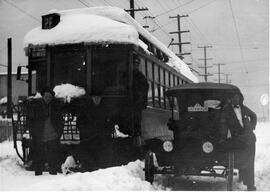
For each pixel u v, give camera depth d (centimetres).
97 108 1157
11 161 1278
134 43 1155
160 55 1534
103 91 1166
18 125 1203
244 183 854
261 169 1102
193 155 854
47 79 1205
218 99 921
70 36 1187
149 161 855
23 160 1188
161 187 855
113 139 1154
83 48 1186
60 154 1143
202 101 925
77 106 1151
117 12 1256
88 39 1170
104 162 1147
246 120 861
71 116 1170
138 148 1141
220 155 841
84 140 1159
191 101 929
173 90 947
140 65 1192
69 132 1199
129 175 855
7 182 917
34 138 1123
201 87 927
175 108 960
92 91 1169
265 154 1431
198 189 871
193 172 848
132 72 1145
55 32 1216
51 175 1054
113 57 1169
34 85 1284
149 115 1247
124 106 1144
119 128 1157
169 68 1559
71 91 1152
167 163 870
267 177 991
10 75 1310
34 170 1131
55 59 1214
